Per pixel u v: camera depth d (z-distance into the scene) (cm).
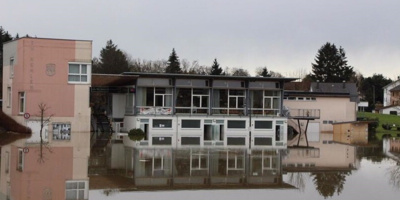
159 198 1833
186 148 3744
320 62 12062
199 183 2183
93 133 5153
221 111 5519
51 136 4506
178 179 2277
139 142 4216
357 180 2325
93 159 2897
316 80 12038
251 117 5484
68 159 2836
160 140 4488
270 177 2388
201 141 4509
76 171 2403
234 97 5578
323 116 6838
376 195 1948
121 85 5625
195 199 1828
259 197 1886
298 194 1955
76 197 1802
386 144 4656
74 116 4941
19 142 3803
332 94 6856
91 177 2250
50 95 4869
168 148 3712
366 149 4041
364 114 9244
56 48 4881
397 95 12031
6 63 5231
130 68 11269
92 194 1869
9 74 5131
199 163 2834
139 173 2420
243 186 2127
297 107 6744
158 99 5322
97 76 5456
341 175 2488
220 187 2092
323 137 5744
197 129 5316
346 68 12094
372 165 2912
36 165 2516
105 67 10488
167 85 5300
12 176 2173
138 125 5128
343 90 8619
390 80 13400
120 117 5622
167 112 5303
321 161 3088
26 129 4756
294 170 2645
